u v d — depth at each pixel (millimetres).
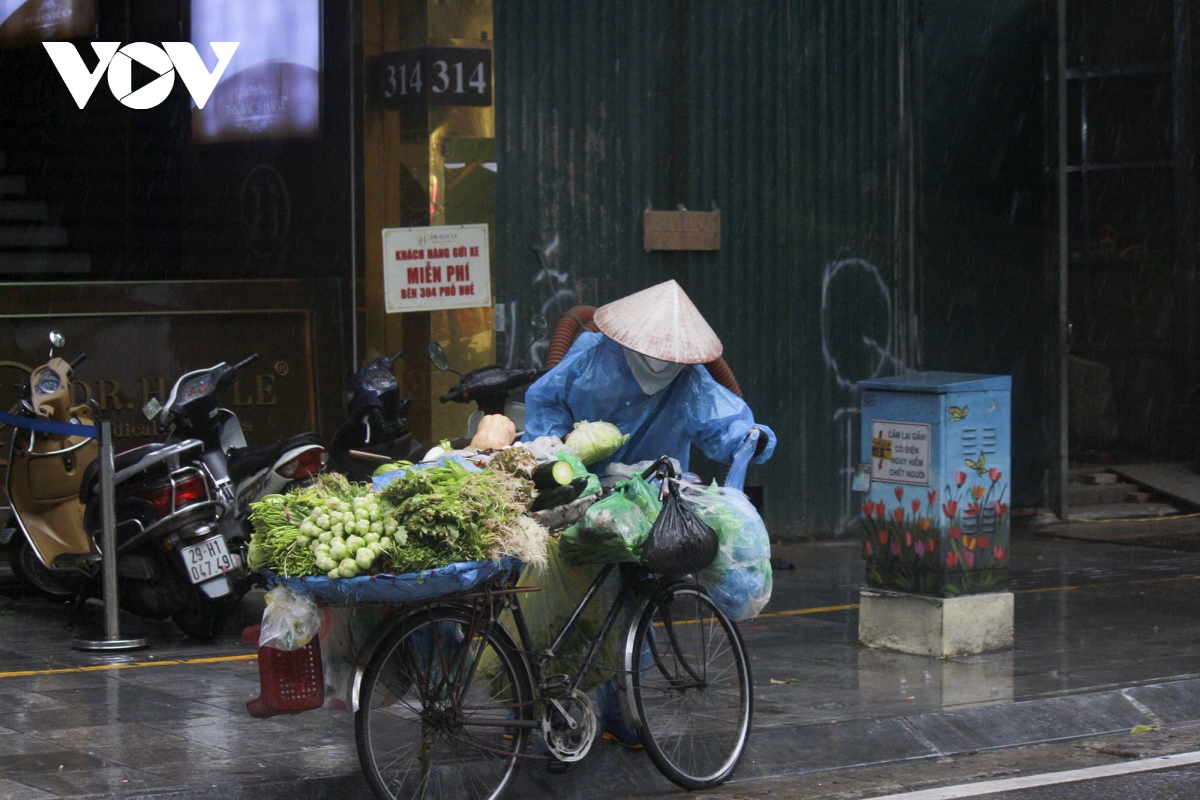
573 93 11734
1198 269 16859
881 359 13133
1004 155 13680
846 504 13031
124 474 8391
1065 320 14117
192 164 12547
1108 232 17078
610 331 6336
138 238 13055
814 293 12797
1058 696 7457
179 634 8906
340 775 5898
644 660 6137
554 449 6129
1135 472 15938
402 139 11125
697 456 12328
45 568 9164
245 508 8727
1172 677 7910
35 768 5969
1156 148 16906
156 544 8477
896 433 8516
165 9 12375
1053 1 13766
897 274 13188
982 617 8492
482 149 11273
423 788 5668
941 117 13359
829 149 12820
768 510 12680
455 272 11195
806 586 10922
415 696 5652
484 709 5773
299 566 5188
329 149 11367
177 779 5824
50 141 13445
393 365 10883
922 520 8406
